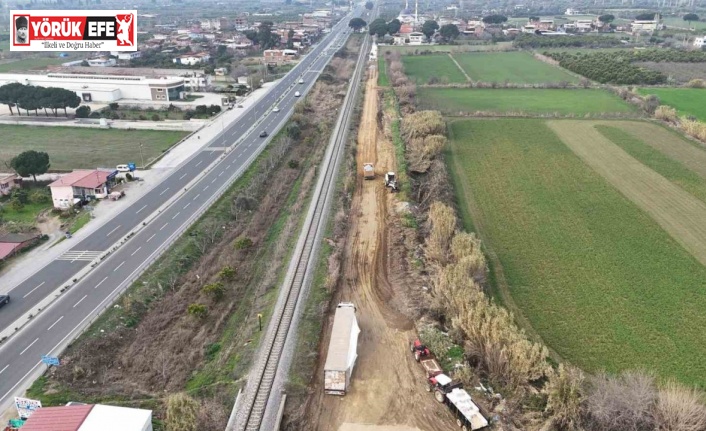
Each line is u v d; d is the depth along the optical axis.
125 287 53.69
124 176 84.94
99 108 131.25
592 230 64.25
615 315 47.62
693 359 41.88
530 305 49.31
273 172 89.62
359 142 101.88
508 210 70.38
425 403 37.91
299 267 56.19
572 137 102.44
